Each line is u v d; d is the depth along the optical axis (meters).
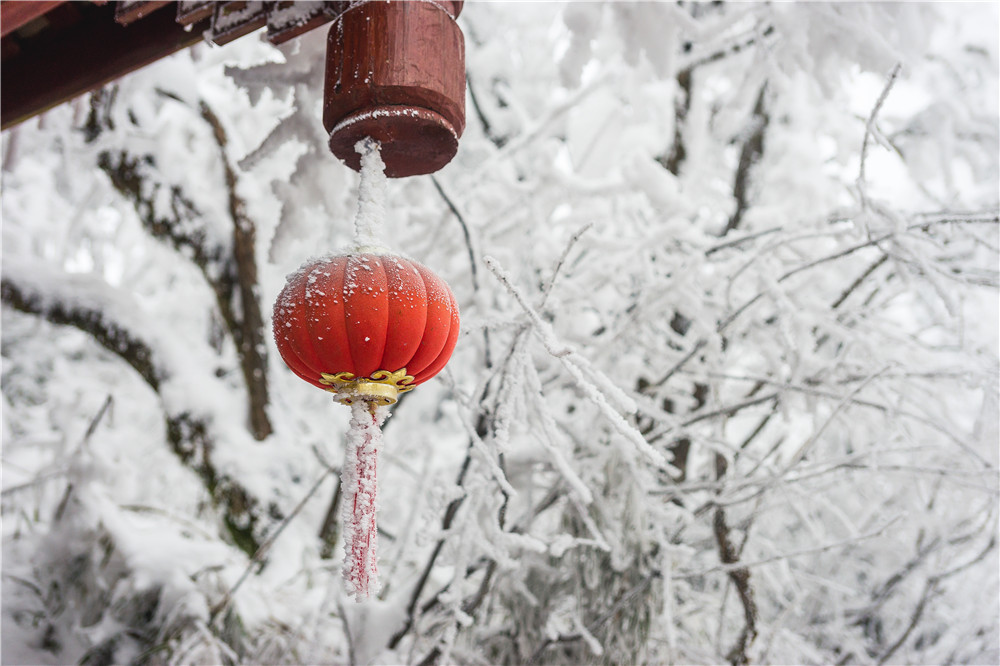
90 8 2.13
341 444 4.22
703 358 3.28
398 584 3.51
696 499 3.29
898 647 3.25
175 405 3.68
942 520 3.18
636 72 3.46
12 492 3.41
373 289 1.51
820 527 3.74
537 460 2.93
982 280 2.90
